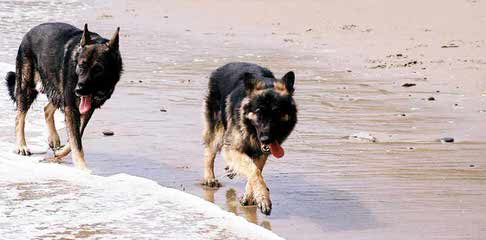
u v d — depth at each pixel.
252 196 10.24
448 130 14.16
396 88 17.95
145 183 10.95
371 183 11.08
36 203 10.07
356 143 13.29
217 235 8.91
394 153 12.65
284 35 26.64
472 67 20.02
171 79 19.09
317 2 33.34
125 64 21.16
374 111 15.73
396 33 25.53
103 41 12.49
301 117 15.18
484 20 26.56
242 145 10.30
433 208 9.95
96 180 11.15
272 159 12.34
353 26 27.42
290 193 10.70
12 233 8.95
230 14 32.16
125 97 16.95
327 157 12.44
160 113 15.52
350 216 9.70
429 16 28.00
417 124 14.63
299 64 21.23
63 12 33.28
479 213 9.73
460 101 16.55
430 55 21.77
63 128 14.50
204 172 11.37
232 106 10.52
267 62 21.53
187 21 30.80
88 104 12.16
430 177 11.32
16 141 13.19
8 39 24.88
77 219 9.45
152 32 27.92
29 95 13.42
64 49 12.63
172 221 9.41
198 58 22.31
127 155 12.68
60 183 11.02
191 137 13.73
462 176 11.37
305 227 9.34
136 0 38.22
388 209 9.95
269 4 33.88
